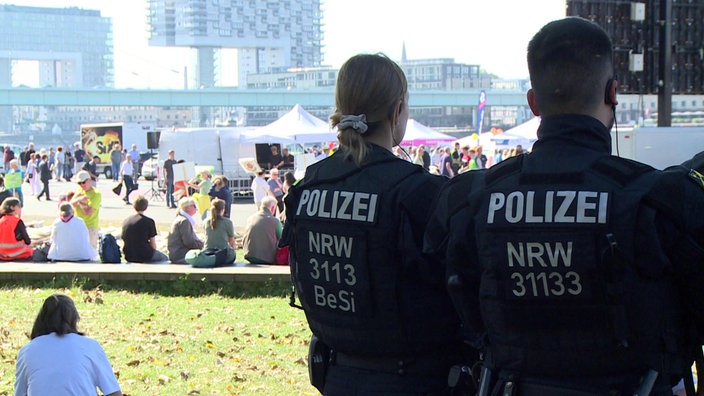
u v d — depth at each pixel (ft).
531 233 7.34
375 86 9.18
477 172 8.20
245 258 40.93
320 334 9.46
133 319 32.19
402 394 8.90
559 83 7.69
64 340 16.31
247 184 112.98
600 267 7.04
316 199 9.30
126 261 43.27
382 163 9.03
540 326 7.33
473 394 8.73
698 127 56.80
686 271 7.04
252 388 22.68
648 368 7.19
